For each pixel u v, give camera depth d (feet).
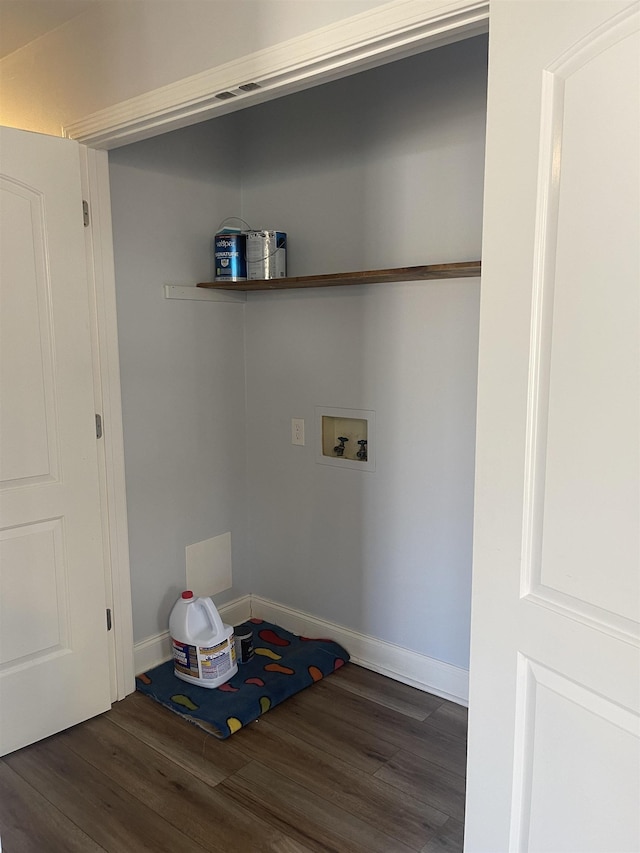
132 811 6.17
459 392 7.36
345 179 8.05
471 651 4.28
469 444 7.37
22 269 6.61
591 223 3.28
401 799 6.31
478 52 6.75
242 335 9.46
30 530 6.95
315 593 9.25
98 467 7.59
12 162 6.43
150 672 8.50
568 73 3.35
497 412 3.89
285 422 9.18
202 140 8.61
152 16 5.97
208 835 5.87
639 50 2.99
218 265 8.60
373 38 4.54
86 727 7.48
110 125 6.59
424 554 7.97
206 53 5.60
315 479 8.95
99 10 6.43
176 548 8.86
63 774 6.68
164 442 8.53
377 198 7.79
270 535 9.66
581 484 3.46
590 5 3.19
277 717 7.66
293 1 4.96
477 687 4.28
